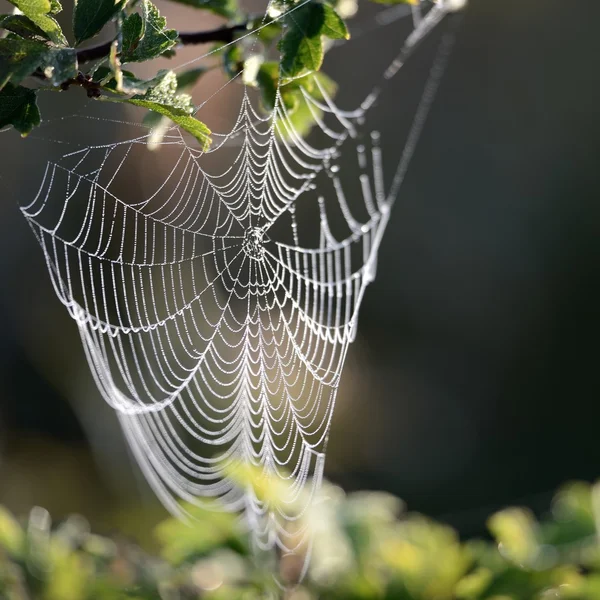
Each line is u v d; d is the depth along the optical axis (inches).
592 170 623.5
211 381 303.4
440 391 597.6
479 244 632.4
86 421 466.9
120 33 104.7
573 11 651.5
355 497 175.8
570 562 156.4
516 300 617.3
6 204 446.0
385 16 583.5
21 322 476.4
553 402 584.4
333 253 338.0
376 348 601.6
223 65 151.8
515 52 660.1
